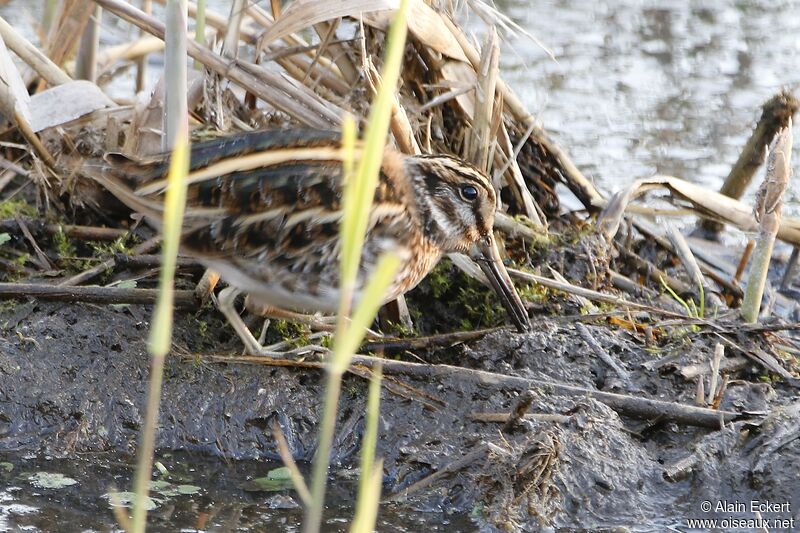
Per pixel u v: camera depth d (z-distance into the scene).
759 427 7.88
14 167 9.96
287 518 7.28
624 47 14.70
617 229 10.46
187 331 8.71
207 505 7.38
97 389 8.20
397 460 7.84
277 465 7.93
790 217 10.85
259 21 11.01
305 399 8.26
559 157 10.78
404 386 8.28
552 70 14.06
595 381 8.51
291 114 9.63
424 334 9.38
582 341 8.80
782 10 15.88
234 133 8.40
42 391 8.14
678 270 10.82
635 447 7.83
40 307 8.68
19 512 7.12
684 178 12.06
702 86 13.88
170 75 8.35
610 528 7.28
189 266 9.12
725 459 7.73
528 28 15.00
